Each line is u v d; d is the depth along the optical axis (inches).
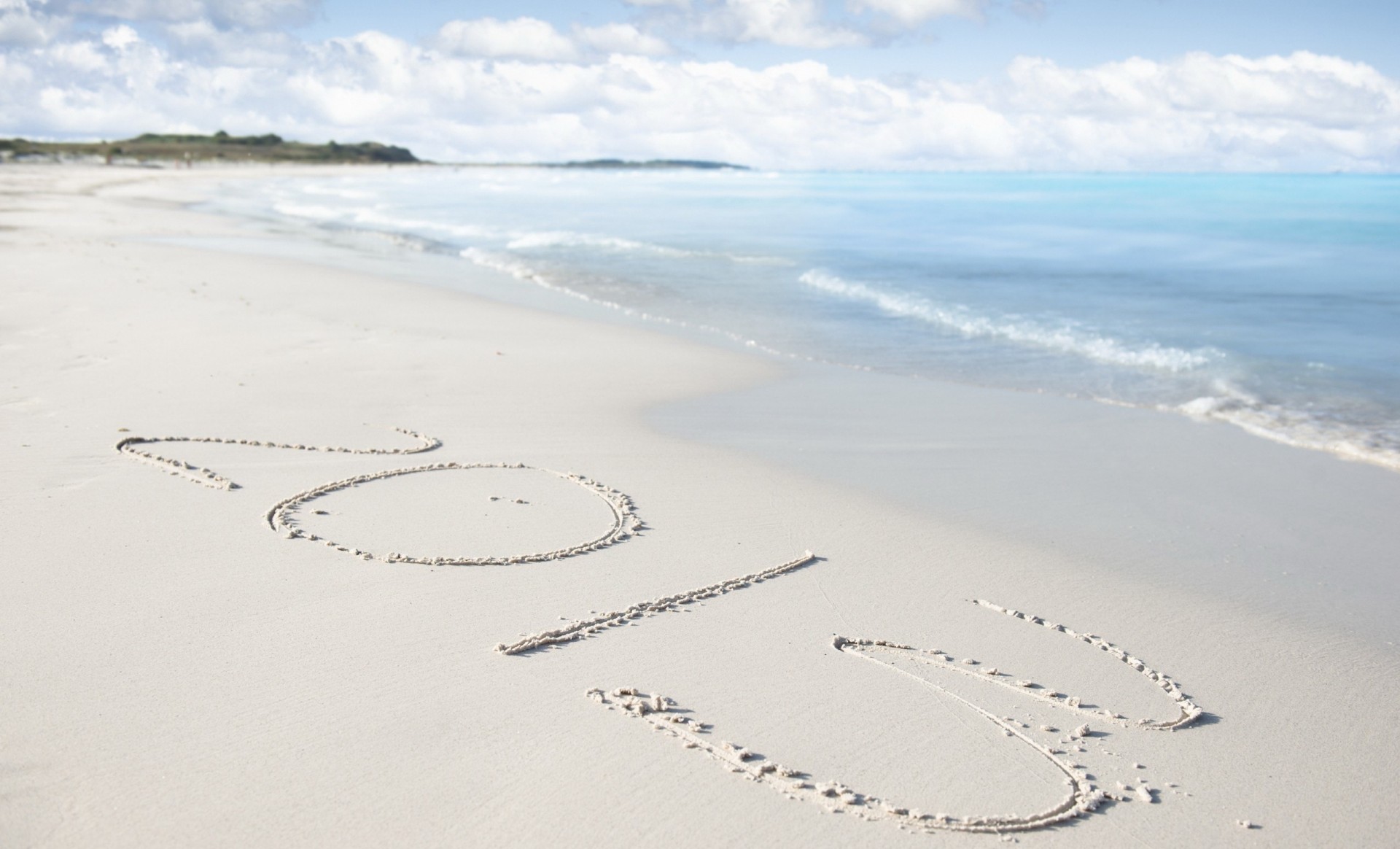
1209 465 320.5
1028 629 201.0
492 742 151.3
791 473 299.1
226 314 498.9
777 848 131.0
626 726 157.4
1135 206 1834.4
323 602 196.2
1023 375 448.1
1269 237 1122.0
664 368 439.5
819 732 159.6
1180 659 191.5
